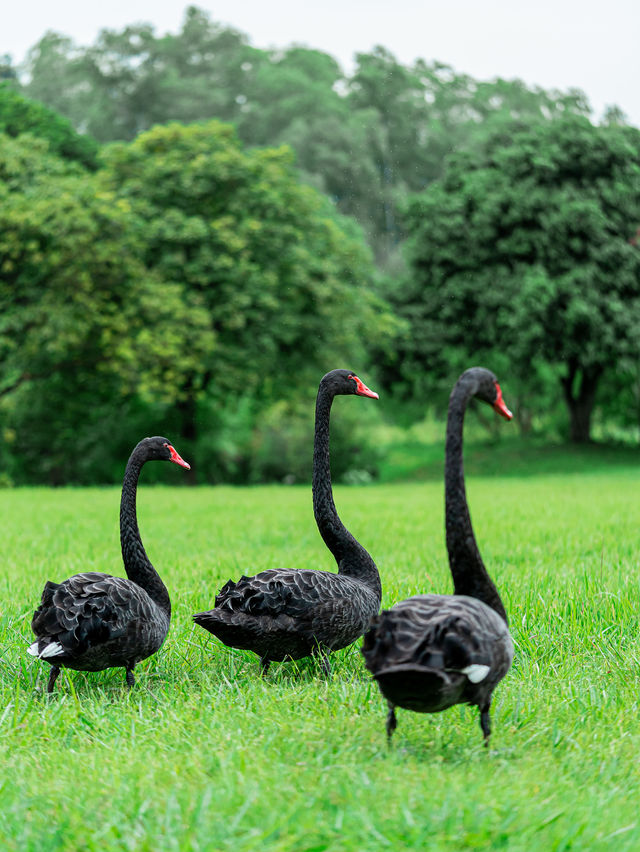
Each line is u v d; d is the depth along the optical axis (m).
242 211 39.09
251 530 15.98
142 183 38.97
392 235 78.81
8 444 42.28
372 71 82.12
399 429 60.75
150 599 6.45
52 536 15.35
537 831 3.89
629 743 5.10
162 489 32.28
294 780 4.48
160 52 83.56
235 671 6.79
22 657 6.99
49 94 75.75
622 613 8.21
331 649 6.61
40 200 32.47
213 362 38.00
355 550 7.20
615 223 42.22
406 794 4.18
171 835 3.83
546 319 40.12
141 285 35.97
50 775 4.78
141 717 5.66
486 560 11.90
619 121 46.38
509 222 41.50
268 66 80.88
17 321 34.00
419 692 4.35
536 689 6.07
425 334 44.84
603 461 42.81
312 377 41.59
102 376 39.50
